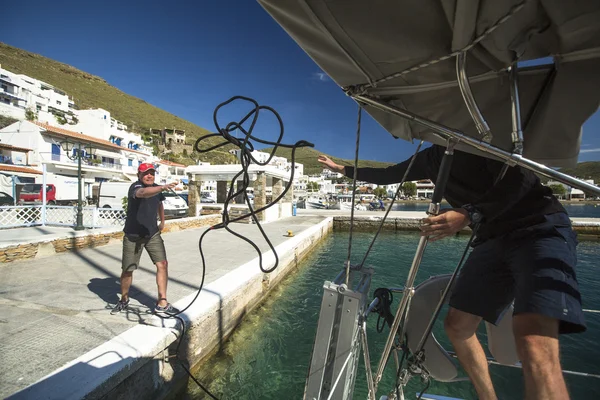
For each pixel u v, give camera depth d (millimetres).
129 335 3383
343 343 1722
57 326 3602
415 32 1124
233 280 5676
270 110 1763
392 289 2348
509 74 1367
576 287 1388
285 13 1178
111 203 20859
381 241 17125
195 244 9523
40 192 21844
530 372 1303
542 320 1334
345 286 1761
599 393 3732
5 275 5648
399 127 1856
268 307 6504
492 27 1018
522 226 1595
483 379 1800
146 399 3201
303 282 8695
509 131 1555
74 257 7184
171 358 3660
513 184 1502
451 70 1320
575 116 1430
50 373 2678
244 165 1804
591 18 1033
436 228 1478
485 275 1722
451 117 1597
